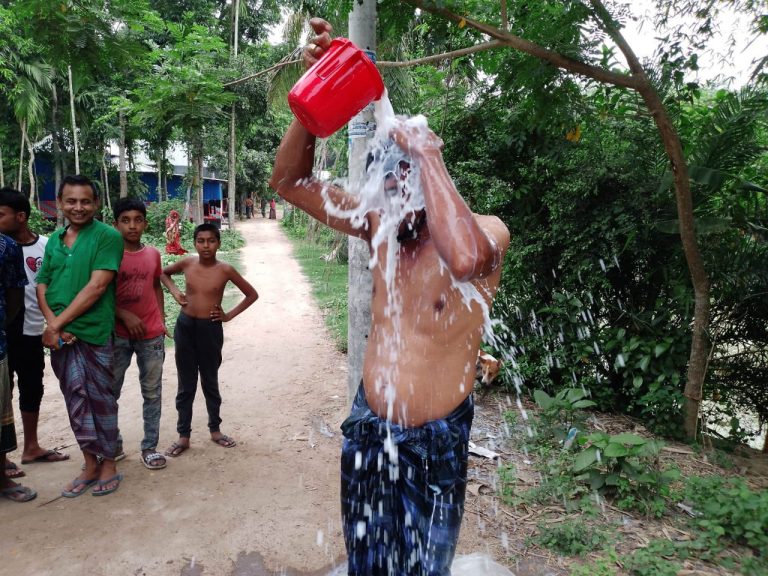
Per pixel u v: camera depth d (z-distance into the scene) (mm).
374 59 3688
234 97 4488
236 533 3225
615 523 3361
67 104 21219
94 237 3434
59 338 3363
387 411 1969
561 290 5734
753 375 5289
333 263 14547
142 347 3998
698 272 4609
